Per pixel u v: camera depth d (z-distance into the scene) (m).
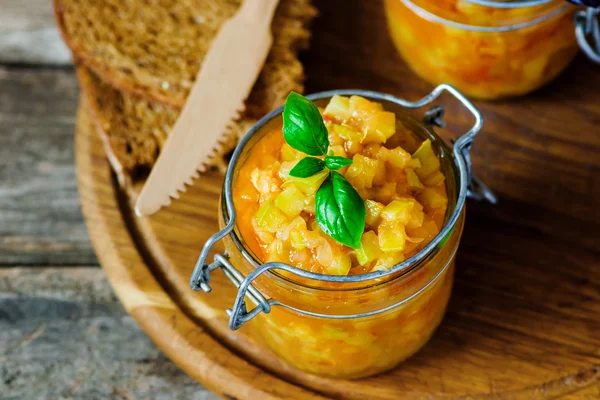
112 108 0.63
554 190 0.61
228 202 0.50
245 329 0.57
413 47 0.63
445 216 0.51
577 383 0.55
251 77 0.61
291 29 0.64
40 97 0.69
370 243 0.49
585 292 0.58
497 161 0.62
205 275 0.50
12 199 0.65
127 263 0.59
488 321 0.57
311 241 0.49
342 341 0.52
